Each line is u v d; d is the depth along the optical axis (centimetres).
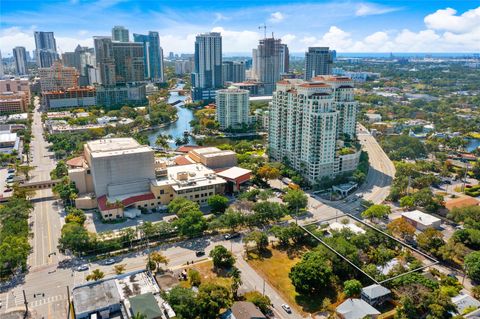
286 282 19812
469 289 19162
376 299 17675
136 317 14562
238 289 19038
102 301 16912
